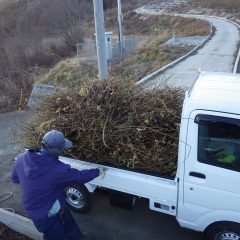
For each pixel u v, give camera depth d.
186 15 51.47
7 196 6.47
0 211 5.58
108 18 52.53
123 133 4.82
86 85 5.45
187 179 4.25
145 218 5.48
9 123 11.33
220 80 4.71
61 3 35.06
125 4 63.50
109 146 4.89
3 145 9.29
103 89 5.26
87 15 37.81
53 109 5.44
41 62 24.48
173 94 5.14
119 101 5.07
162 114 4.77
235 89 4.34
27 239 5.12
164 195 4.50
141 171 4.62
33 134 5.55
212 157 4.06
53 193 4.20
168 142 4.67
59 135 4.12
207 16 50.91
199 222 4.40
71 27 31.73
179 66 17.19
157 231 5.20
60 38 30.39
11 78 16.69
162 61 19.62
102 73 8.70
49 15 33.97
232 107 3.91
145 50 23.11
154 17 50.12
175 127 4.77
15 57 22.53
